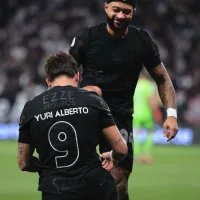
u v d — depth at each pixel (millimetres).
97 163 13750
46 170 13656
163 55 77188
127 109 18281
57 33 80125
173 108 18125
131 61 18000
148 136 45656
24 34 80375
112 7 17359
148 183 32844
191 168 40688
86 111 13695
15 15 83188
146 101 46594
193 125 65375
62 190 13438
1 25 83062
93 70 18078
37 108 13789
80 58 18141
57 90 13914
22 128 13891
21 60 76250
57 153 13555
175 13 81688
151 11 81125
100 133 13969
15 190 29859
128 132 18250
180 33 80312
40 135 13672
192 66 76000
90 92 14023
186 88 71125
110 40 17844
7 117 69125
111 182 13992
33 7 83188
